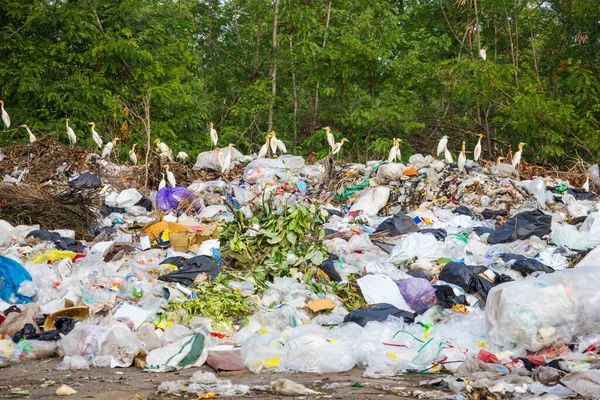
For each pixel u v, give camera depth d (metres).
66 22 22.70
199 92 25.89
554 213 13.47
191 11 28.06
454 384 5.46
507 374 5.84
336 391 5.52
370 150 24.58
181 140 24.95
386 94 24.00
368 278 8.64
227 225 9.81
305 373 6.22
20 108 22.84
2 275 8.11
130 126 23.19
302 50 23.45
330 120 26.25
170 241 10.92
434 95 24.86
